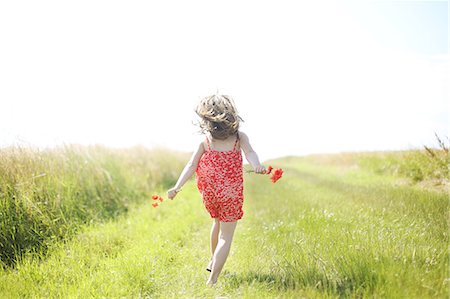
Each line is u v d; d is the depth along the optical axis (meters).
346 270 3.95
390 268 3.77
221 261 4.28
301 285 3.80
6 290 4.36
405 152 11.87
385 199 7.48
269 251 5.06
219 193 4.43
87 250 5.77
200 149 4.64
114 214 8.33
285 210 7.93
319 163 24.62
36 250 5.71
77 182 8.15
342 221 5.90
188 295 3.97
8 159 6.56
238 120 4.52
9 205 5.96
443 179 9.05
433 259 4.04
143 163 13.77
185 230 7.18
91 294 4.09
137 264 4.73
